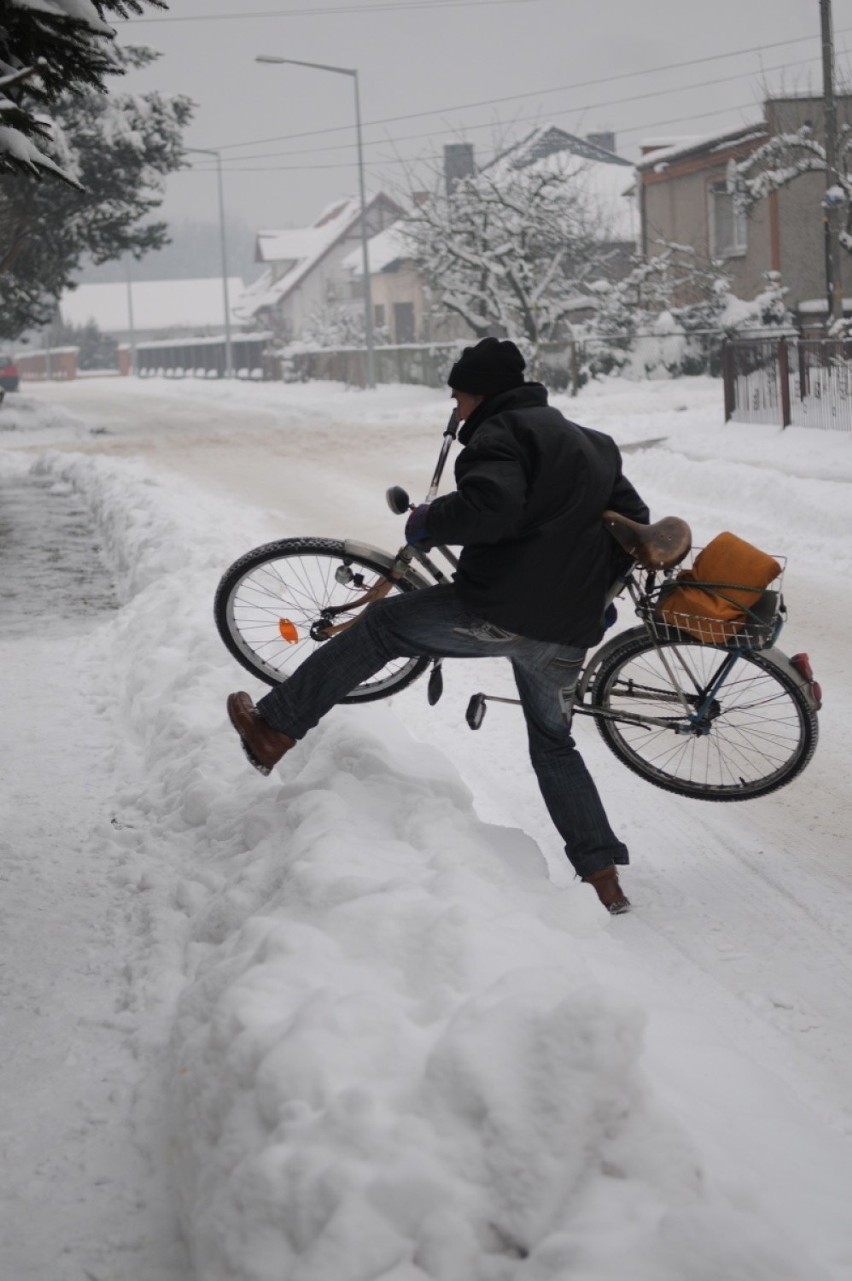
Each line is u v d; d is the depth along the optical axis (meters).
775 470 13.82
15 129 5.05
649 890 4.37
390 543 11.58
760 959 3.86
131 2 5.20
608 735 4.87
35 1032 3.27
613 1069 2.19
